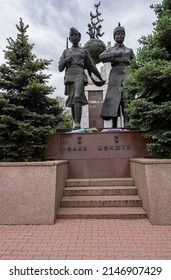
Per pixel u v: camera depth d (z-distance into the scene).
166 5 6.64
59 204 5.45
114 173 7.11
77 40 8.88
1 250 3.49
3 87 7.26
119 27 9.07
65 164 6.55
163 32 6.14
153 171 4.84
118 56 8.91
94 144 7.31
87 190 6.03
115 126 9.07
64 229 4.42
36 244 3.71
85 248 3.54
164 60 5.98
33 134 6.62
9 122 6.63
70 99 8.82
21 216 4.84
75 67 8.77
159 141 5.96
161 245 3.62
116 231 4.27
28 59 7.24
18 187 4.97
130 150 7.20
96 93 12.81
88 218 5.05
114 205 5.51
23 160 6.84
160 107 5.62
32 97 7.14
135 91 6.81
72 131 7.70
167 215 4.63
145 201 5.07
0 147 6.59
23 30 7.64
